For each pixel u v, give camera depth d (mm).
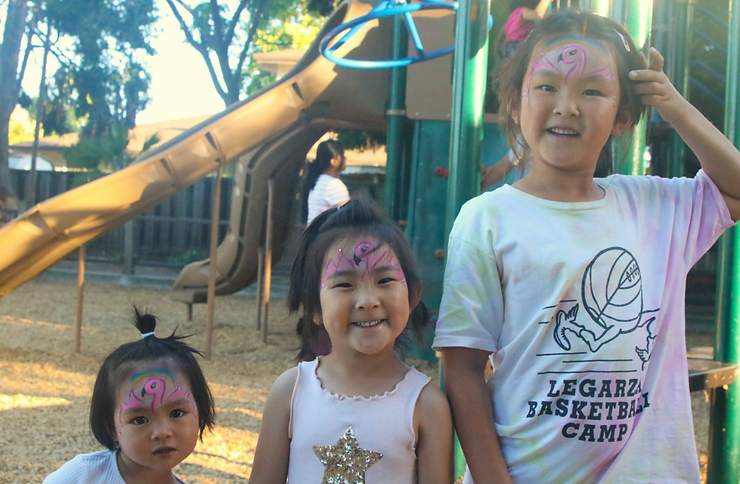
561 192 1738
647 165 7711
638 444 1647
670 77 5289
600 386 1610
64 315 9211
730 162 1781
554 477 1619
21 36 15422
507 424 1672
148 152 6754
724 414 2596
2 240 5754
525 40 1814
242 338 7918
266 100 6508
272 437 1753
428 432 1683
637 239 1712
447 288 1740
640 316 1655
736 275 2609
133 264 13594
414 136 6621
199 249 14391
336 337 1679
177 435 1787
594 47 1669
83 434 4301
